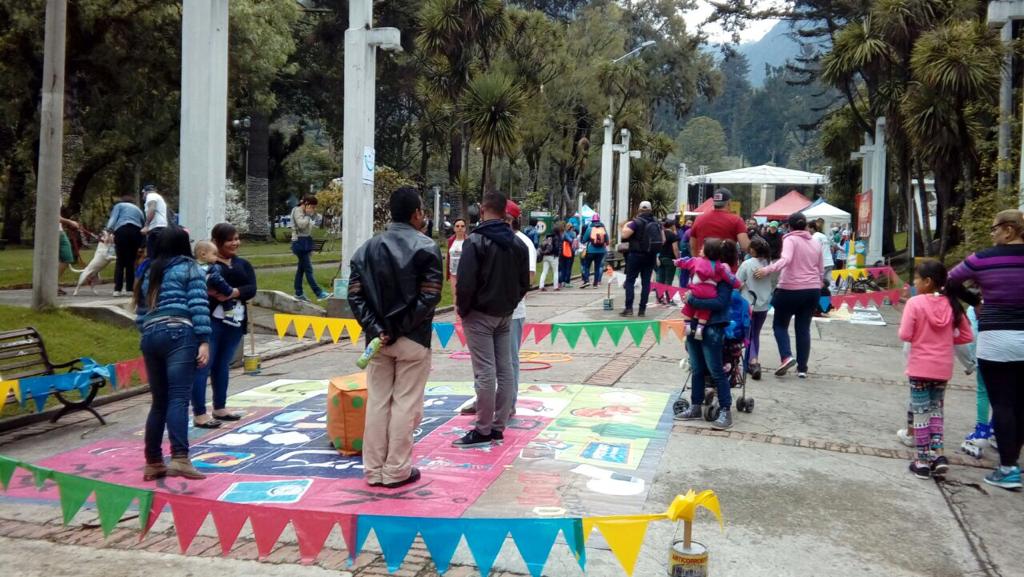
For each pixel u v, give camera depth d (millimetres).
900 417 7469
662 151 45750
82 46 23000
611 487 5246
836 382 9062
